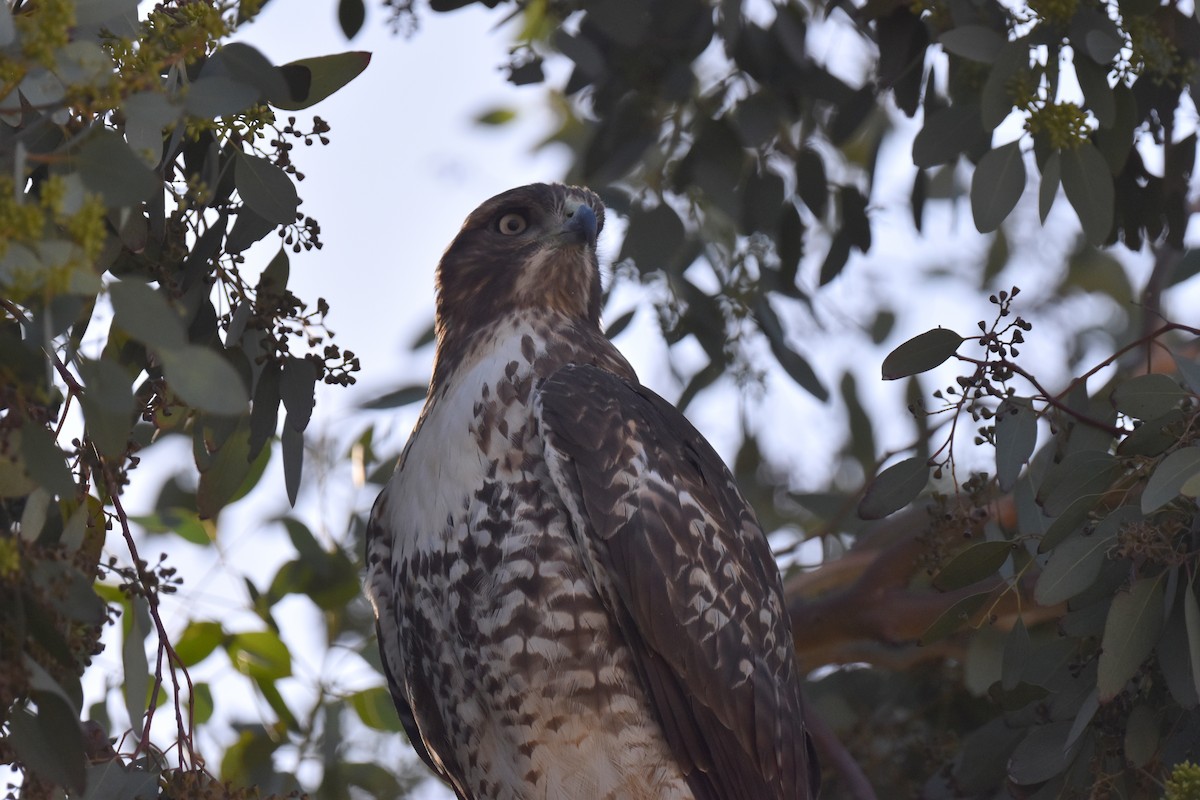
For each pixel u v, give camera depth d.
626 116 12.77
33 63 6.21
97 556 8.02
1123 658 8.12
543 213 11.35
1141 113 10.30
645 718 9.58
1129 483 8.55
